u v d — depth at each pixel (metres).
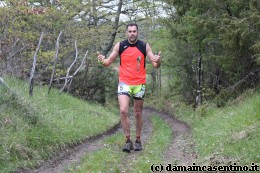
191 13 14.09
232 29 10.98
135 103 7.16
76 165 6.47
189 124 14.38
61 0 15.93
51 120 8.52
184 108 19.78
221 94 13.27
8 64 10.98
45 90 11.97
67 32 16.08
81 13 19.23
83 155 7.32
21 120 7.39
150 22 23.00
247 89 12.70
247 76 12.70
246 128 7.25
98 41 18.66
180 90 23.06
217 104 13.63
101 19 22.88
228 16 11.62
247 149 6.09
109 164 6.27
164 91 31.84
